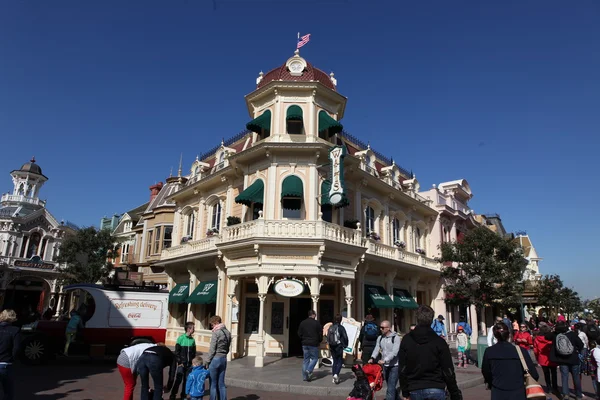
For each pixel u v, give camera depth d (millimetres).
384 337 8984
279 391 11203
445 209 29828
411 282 25609
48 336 15227
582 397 10734
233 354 17594
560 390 11766
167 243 29062
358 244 18391
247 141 22453
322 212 19266
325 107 20453
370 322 11641
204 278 22156
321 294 19094
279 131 19266
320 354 17719
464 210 34938
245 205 19875
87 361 16297
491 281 19891
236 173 21078
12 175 49344
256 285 19031
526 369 5691
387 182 24766
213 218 23422
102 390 10633
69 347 15133
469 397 10812
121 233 41188
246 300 19000
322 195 18328
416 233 28391
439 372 5027
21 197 47719
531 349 17109
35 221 44438
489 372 5691
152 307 16547
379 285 22391
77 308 15867
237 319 17531
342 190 17016
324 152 18609
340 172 17344
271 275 16281
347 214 20750
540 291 37375
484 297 20422
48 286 43500
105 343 15547
